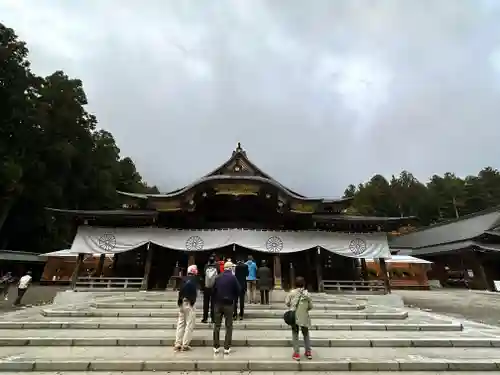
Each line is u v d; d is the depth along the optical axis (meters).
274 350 7.85
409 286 34.84
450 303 21.75
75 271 20.80
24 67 40.47
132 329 9.74
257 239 21.80
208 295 10.06
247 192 22.42
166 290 20.86
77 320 10.73
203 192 22.42
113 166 56.06
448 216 75.00
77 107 44.97
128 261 23.31
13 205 39.03
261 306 12.82
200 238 21.73
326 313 12.05
